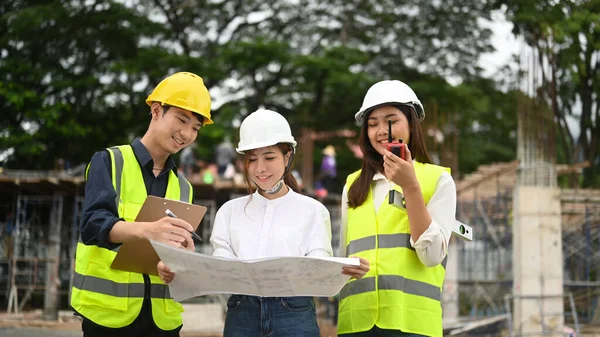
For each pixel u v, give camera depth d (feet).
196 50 97.86
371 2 101.30
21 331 36.55
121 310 13.71
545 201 41.96
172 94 13.94
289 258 11.54
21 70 75.10
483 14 96.12
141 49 84.48
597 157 69.62
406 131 13.97
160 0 93.20
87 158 82.69
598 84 62.59
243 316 13.38
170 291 13.12
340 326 14.01
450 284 50.98
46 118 72.49
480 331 37.58
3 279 60.23
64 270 58.29
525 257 41.42
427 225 12.75
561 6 50.78
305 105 95.55
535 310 40.70
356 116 14.51
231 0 97.91
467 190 54.49
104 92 80.84
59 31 79.20
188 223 12.48
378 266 13.57
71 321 46.42
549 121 43.39
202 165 67.46
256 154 13.57
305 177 65.57
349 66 90.89
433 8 100.01
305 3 101.81
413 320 13.24
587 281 48.73
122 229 12.40
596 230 54.08
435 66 103.65
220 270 12.07
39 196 55.62
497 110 107.34
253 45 86.12
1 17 77.41
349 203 14.39
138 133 87.76
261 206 13.94
